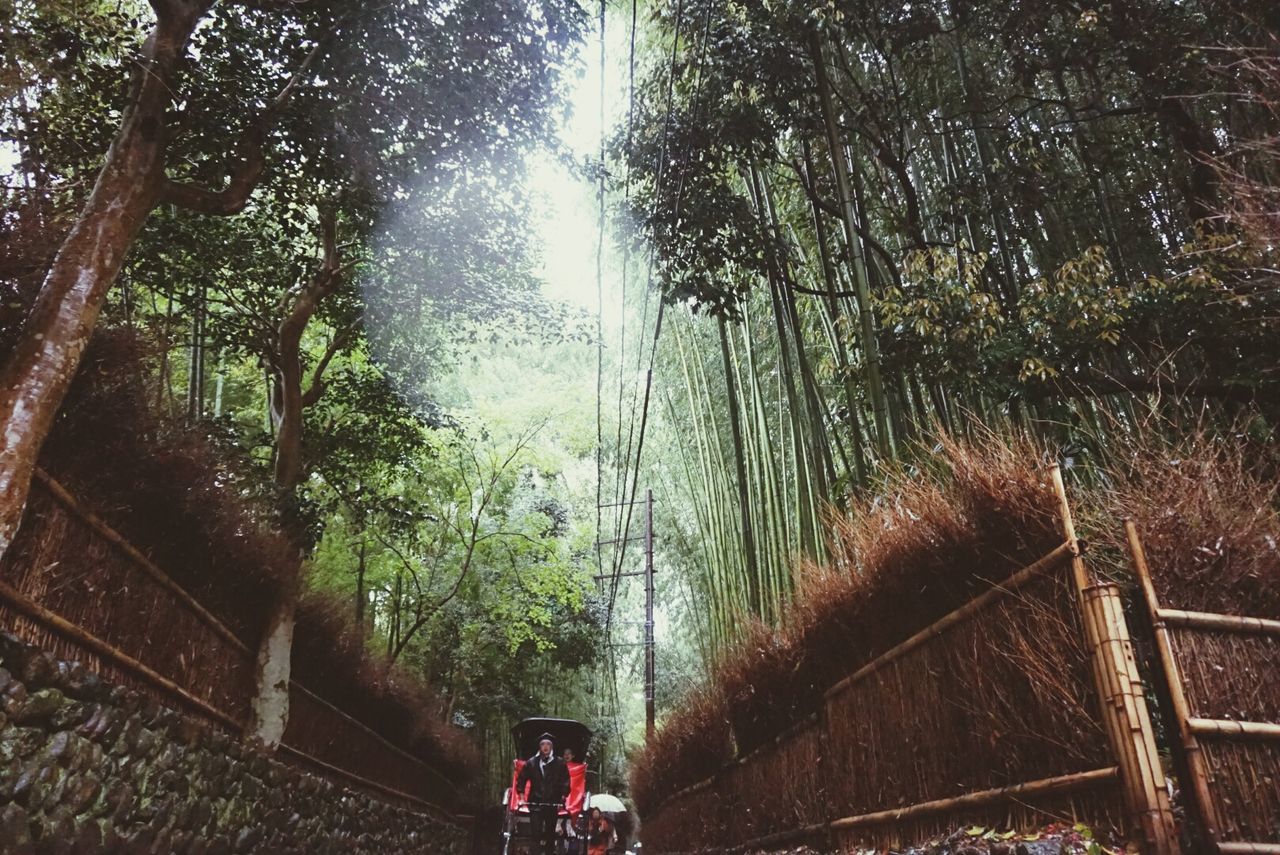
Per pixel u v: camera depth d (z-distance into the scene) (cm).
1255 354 510
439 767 1405
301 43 541
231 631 627
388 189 608
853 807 465
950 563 355
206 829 514
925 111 770
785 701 607
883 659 423
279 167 602
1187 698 255
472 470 1345
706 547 1203
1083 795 272
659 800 1324
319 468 884
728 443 1108
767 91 704
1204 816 240
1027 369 515
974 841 313
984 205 696
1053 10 636
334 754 876
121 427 434
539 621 1516
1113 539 291
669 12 744
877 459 559
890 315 587
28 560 376
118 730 406
